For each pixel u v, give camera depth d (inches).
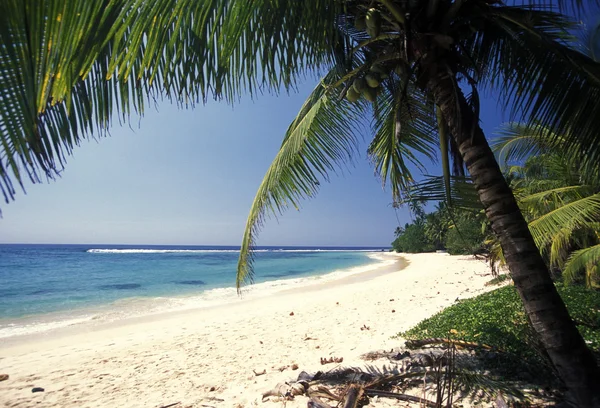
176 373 214.2
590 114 110.1
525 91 120.1
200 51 80.4
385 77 121.3
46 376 217.8
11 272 1196.5
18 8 39.6
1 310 490.6
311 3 95.0
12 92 40.2
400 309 395.5
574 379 89.4
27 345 305.4
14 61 39.9
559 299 94.4
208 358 245.0
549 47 105.7
